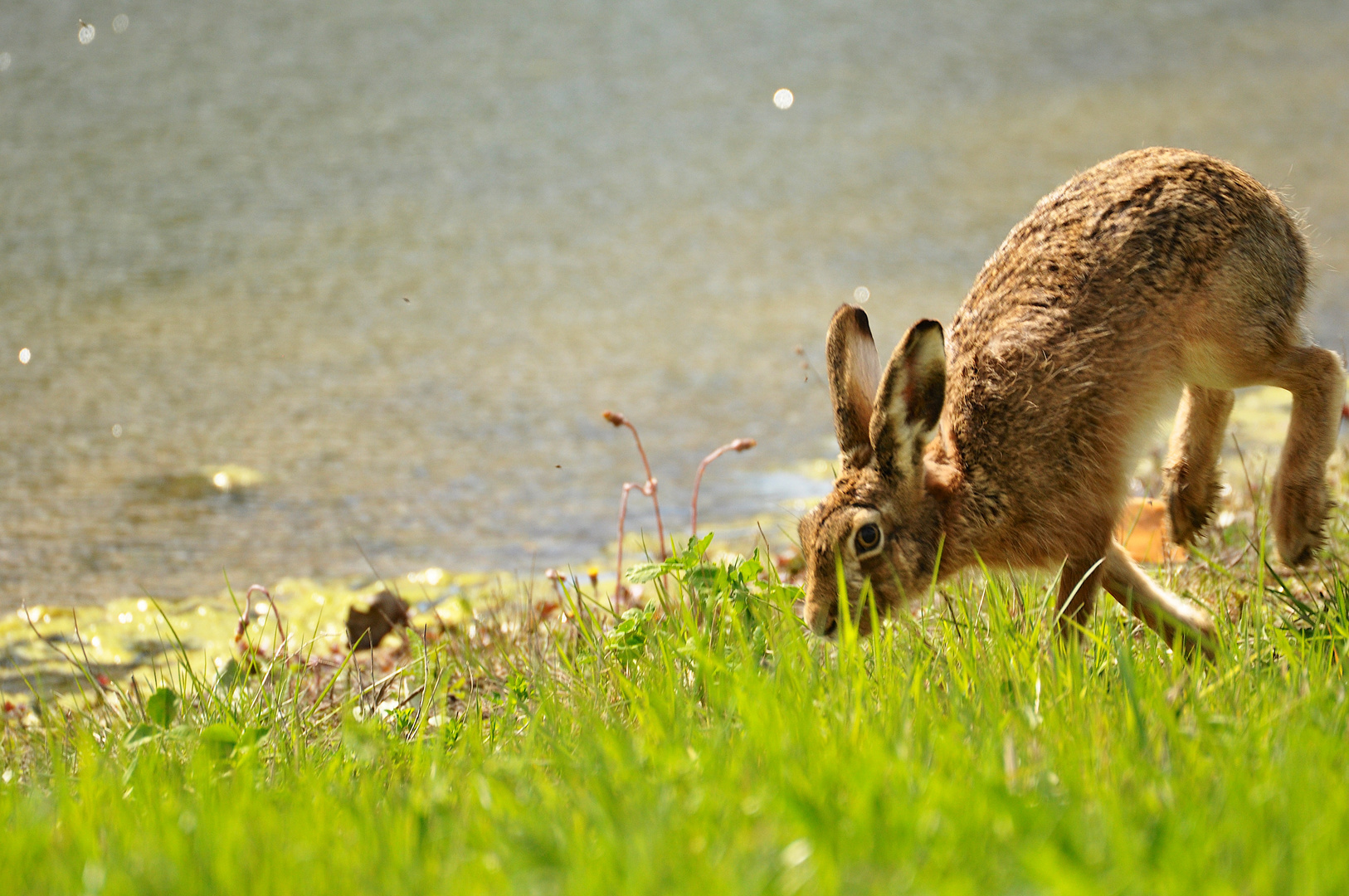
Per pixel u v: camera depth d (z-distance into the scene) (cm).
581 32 4006
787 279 2178
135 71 3478
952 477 848
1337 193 2495
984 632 815
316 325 1995
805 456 1577
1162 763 548
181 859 496
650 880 441
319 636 1166
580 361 1870
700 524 1396
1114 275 842
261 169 2747
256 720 816
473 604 1214
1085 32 4134
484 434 1642
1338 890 426
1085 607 845
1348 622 771
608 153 2920
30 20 4000
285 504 1458
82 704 1042
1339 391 874
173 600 1244
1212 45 3972
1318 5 4531
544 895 449
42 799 645
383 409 1708
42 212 2461
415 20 4125
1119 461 843
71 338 1914
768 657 795
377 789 641
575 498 1477
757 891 429
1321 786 501
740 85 3481
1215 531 1115
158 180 2662
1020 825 466
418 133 3016
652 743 625
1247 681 686
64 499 1459
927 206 2542
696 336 1950
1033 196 2570
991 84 3522
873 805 484
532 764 632
